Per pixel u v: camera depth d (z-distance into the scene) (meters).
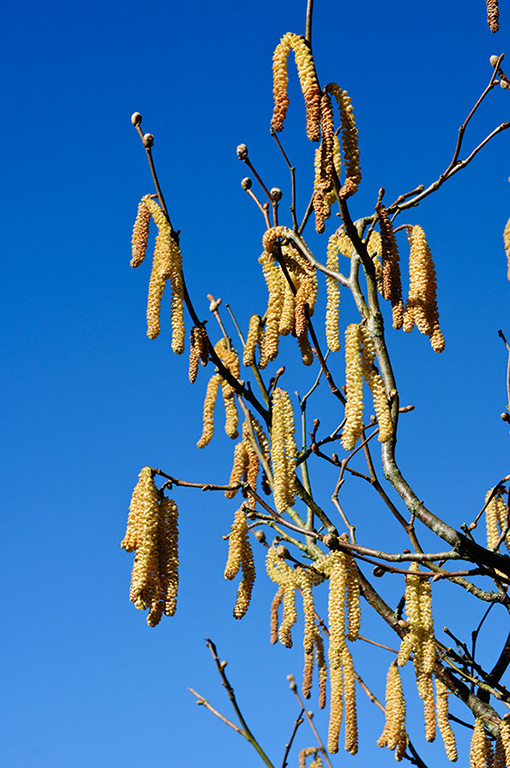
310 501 5.52
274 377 5.34
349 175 4.21
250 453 5.26
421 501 4.62
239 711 3.70
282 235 5.05
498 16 5.05
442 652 4.94
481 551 4.34
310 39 4.12
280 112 4.10
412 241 4.95
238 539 5.08
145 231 4.73
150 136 4.69
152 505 4.56
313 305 5.11
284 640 5.43
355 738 4.53
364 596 5.15
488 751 4.55
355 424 3.95
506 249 3.39
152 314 4.61
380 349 4.94
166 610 4.51
